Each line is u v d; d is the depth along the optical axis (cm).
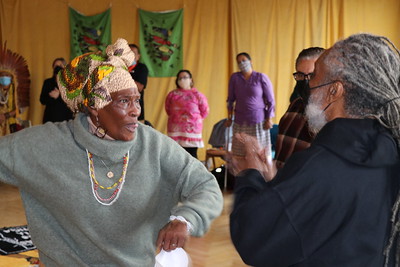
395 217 122
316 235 121
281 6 938
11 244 405
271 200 121
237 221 127
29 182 160
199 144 704
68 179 158
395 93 125
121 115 156
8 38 895
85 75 157
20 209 568
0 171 163
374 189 122
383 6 940
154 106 951
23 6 903
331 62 131
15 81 857
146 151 165
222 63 951
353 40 131
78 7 935
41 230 164
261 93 660
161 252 168
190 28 947
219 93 954
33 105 912
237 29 936
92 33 933
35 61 913
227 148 723
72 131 163
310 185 121
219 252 417
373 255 122
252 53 938
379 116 125
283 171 127
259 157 141
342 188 121
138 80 578
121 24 943
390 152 121
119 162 161
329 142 124
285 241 121
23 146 161
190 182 165
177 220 148
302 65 261
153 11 944
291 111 266
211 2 943
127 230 161
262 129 666
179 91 704
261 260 125
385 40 131
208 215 154
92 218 158
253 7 934
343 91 129
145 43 944
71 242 164
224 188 659
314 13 935
